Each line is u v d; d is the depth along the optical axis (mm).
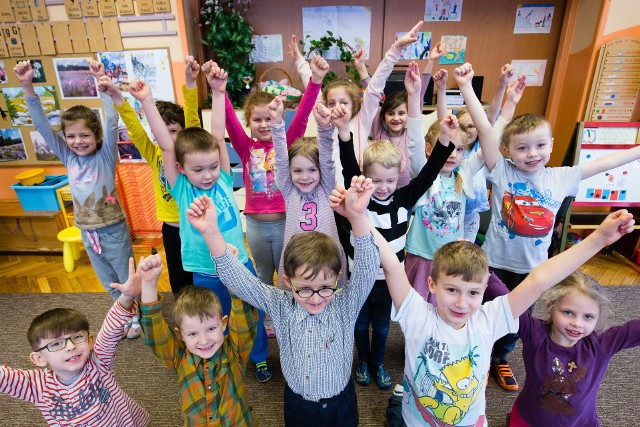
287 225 1642
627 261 2877
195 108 1803
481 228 2568
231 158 2996
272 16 3062
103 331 1181
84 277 2811
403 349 2020
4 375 1109
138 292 1167
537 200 1630
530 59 3104
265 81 3111
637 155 1612
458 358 1110
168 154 1521
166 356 1170
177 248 1975
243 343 1180
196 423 1188
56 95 3129
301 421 1226
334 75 2953
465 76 1569
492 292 1281
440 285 1114
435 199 1691
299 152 1512
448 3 2977
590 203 2764
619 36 2695
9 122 3238
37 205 3123
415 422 1212
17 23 2924
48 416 1173
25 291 2641
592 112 2846
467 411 1123
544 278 1052
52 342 1130
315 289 1103
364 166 1496
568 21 2900
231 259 1104
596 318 1141
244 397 1274
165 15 2844
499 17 3000
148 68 3002
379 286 1614
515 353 1997
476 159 1773
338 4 3008
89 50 2977
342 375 1196
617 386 1757
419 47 3105
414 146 1766
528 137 1553
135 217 3365
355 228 1046
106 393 1243
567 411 1201
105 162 2016
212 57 3148
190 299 1170
